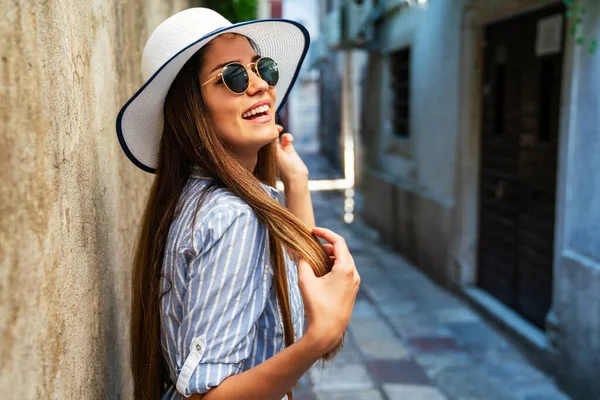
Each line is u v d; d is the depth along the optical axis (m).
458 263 5.52
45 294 0.86
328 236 1.12
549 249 4.09
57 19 0.98
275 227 1.07
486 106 5.17
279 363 1.00
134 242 1.85
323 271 1.08
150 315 1.15
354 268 1.07
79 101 1.15
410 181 7.07
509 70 4.68
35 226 0.82
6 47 0.74
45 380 0.85
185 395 0.99
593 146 3.34
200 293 1.01
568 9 3.57
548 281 4.13
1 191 0.71
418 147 6.74
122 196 1.68
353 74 12.48
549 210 4.08
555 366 3.80
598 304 3.30
